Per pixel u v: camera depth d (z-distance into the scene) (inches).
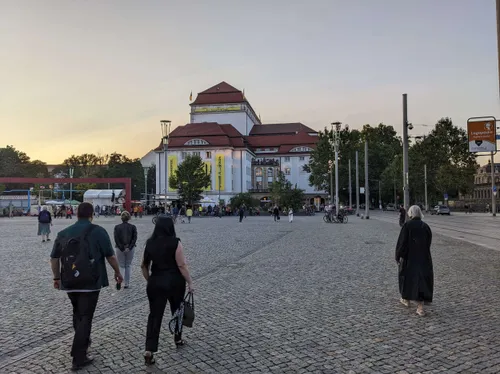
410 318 281.6
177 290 214.7
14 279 454.9
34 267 543.5
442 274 447.2
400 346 226.7
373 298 341.7
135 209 2401.6
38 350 227.3
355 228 1269.7
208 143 4074.8
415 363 202.7
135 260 606.2
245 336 247.1
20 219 2306.8
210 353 219.1
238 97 4687.5
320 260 567.2
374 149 3725.4
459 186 2965.1
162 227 218.4
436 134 3080.7
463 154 2945.4
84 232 207.8
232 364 204.1
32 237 1039.6
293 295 356.8
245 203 2938.0
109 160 6058.1
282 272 475.2
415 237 290.2
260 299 344.2
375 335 246.2
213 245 787.4
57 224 1699.1
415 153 3208.7
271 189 2898.6
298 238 920.3
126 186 2465.6
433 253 629.9
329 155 3373.5
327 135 3412.9
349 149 3368.6
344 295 353.7
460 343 230.5
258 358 211.6
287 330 257.9
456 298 337.1
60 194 4409.5
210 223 1684.3
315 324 269.9
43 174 5659.5
